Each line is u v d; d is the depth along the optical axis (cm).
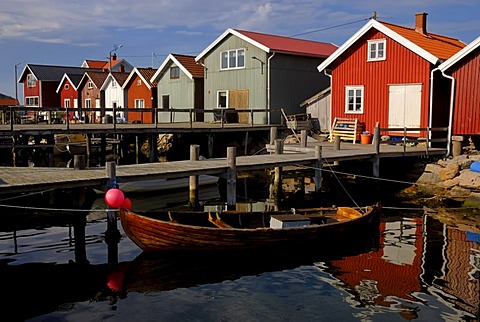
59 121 3431
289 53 2784
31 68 5000
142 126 2408
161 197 1697
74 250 1064
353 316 733
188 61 3319
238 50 2908
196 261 990
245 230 998
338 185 1770
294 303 782
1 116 3155
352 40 2247
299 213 1212
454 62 1853
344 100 2352
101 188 1203
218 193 1791
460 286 845
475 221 1310
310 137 2491
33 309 768
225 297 810
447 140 1889
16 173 1277
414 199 1597
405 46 2084
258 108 2820
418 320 718
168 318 733
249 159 1623
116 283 873
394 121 2159
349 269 938
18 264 977
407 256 1012
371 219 1153
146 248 1016
